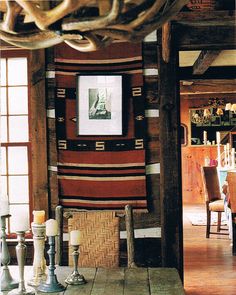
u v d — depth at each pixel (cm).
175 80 473
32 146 480
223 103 1359
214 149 1327
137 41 187
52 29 168
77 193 480
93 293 288
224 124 1373
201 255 674
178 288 296
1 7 179
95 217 366
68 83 481
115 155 478
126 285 303
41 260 310
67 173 479
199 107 1367
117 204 477
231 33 473
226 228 858
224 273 587
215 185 817
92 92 480
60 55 480
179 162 475
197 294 511
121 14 164
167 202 471
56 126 479
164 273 330
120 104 478
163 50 458
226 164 1165
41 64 479
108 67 480
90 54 480
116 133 478
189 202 1325
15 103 510
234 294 509
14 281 303
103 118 479
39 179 480
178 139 474
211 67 877
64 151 480
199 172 1326
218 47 481
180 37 475
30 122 497
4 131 508
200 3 489
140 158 475
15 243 487
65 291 292
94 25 162
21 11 174
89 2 153
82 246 364
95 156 479
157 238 478
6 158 505
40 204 480
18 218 283
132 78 478
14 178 506
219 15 453
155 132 477
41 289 292
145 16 167
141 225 477
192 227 888
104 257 363
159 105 475
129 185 476
